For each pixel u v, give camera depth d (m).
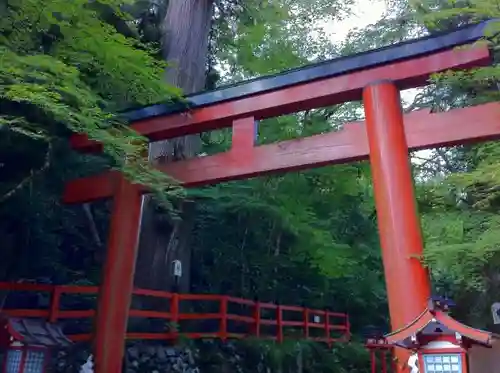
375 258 16.20
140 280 10.61
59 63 4.90
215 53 14.48
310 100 6.89
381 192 5.94
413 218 5.73
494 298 10.98
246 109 7.31
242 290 13.55
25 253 9.73
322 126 13.85
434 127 6.15
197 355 10.05
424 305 5.32
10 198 8.66
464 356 4.23
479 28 6.08
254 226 13.55
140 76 6.77
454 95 10.16
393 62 6.49
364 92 6.55
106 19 9.06
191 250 13.12
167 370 9.11
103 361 7.25
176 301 9.65
